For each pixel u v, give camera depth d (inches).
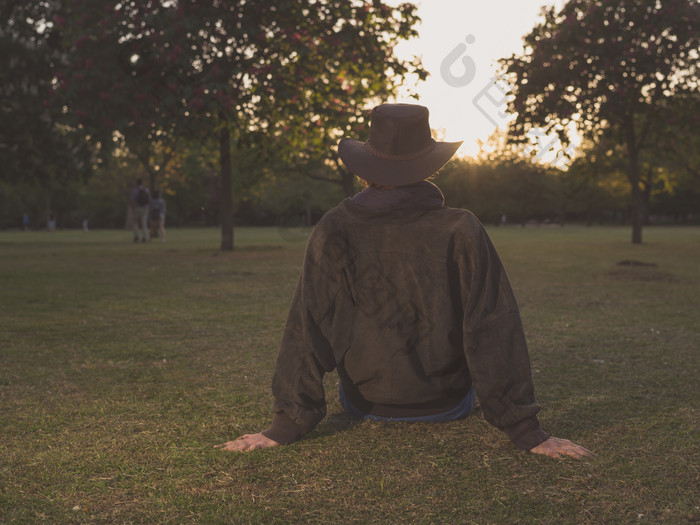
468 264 91.0
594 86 510.0
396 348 95.2
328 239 93.9
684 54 508.1
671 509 74.4
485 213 2079.2
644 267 423.8
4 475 85.0
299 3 446.3
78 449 94.6
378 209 93.6
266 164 683.4
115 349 168.4
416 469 86.4
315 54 453.7
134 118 430.9
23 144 685.3
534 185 2026.3
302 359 94.6
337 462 89.0
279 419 96.9
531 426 92.6
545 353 162.7
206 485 82.0
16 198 2250.2
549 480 82.7
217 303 258.1
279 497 78.5
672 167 883.4
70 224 2600.9
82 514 74.2
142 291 297.0
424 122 93.7
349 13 432.1
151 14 412.2
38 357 157.9
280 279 351.9
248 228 1772.9
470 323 90.2
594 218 2743.6
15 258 507.2
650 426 104.0
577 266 430.0
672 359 155.0
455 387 99.1
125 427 104.7
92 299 268.2
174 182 1455.5
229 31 432.5
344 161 95.7
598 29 493.0
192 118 431.5
